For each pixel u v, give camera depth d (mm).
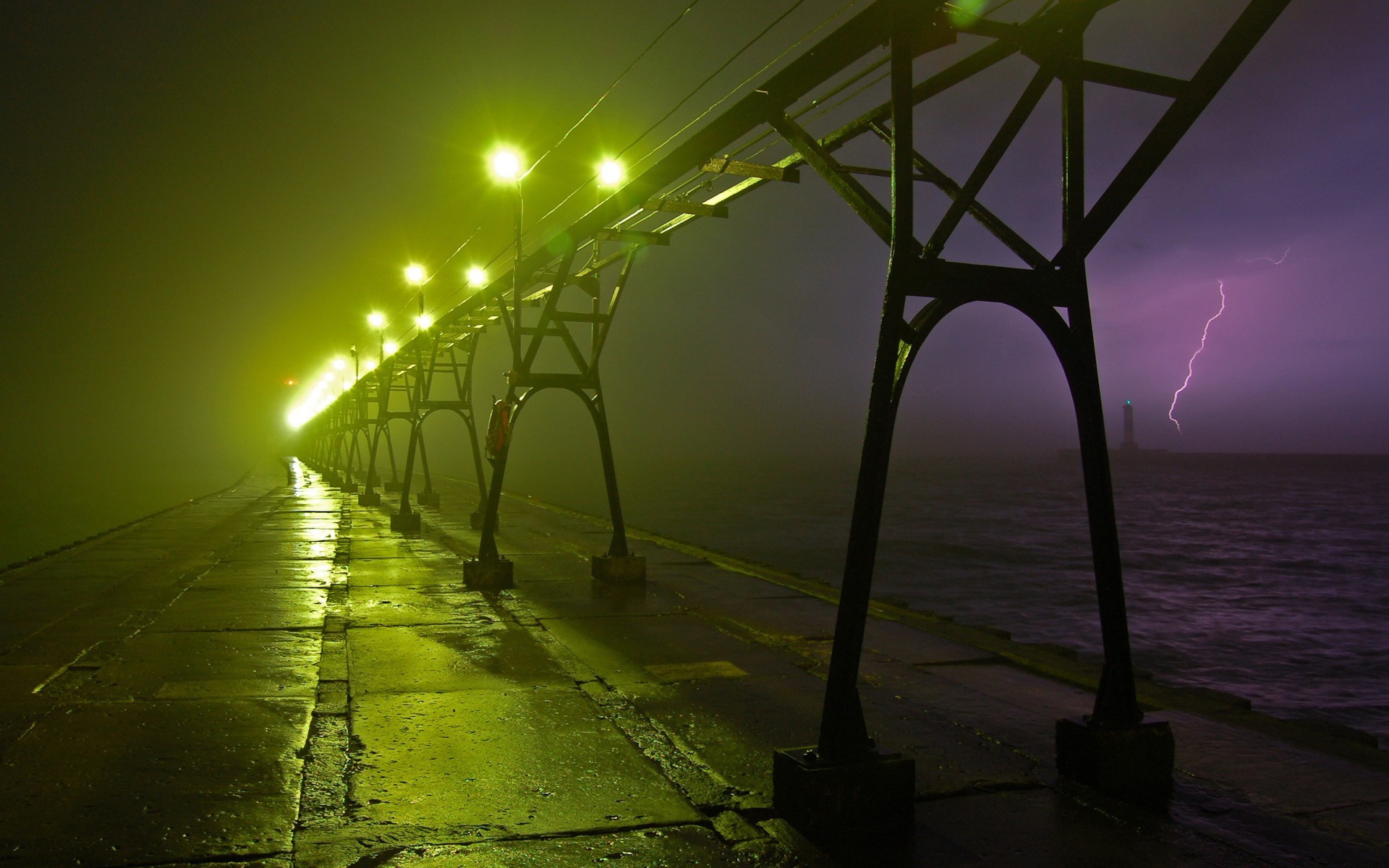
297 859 3740
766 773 4816
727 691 6492
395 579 12086
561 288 10914
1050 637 26344
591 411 11695
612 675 6938
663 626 8852
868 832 4043
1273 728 5566
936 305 4375
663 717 5844
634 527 19875
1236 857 3783
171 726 5547
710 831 4070
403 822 4129
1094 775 4516
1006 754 5098
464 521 21531
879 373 4227
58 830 3988
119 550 15695
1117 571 4645
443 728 5574
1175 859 3773
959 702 6184
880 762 4125
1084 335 4633
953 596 33875
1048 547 51000
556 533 18438
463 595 10688
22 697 6176
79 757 4965
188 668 7066
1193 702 6184
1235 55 4301
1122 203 4559
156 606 9914
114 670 6992
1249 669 22359
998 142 4426
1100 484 4664
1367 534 61031
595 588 11164
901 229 4199
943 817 4215
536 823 4129
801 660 7434
